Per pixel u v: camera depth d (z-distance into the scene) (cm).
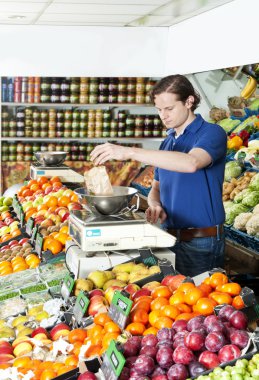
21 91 788
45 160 565
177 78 302
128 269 269
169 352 187
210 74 673
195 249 315
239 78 596
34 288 295
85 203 301
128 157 272
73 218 297
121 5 615
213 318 197
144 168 821
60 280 298
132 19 728
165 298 230
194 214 313
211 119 662
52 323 247
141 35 812
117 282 259
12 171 799
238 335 188
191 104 307
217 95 655
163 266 258
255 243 477
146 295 239
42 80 790
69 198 428
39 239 342
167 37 819
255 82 562
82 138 808
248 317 211
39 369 203
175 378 179
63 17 712
